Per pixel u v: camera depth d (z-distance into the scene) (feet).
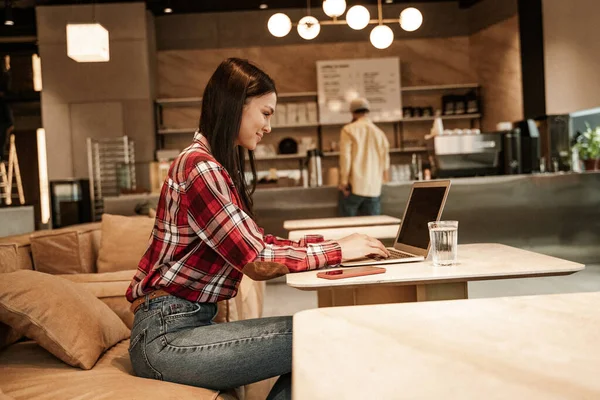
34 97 29.60
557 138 24.14
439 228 5.62
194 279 5.11
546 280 17.37
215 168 5.07
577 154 23.71
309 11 30.60
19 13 29.04
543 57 24.09
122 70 28.04
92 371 5.60
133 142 28.04
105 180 28.27
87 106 27.96
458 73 30.58
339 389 2.36
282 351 4.79
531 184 19.33
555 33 23.45
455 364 2.63
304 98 30.63
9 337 6.57
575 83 22.77
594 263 19.49
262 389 9.10
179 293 5.12
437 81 30.66
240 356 4.76
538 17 24.30
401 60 30.73
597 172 19.39
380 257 6.08
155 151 28.32
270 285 19.72
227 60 5.49
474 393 2.26
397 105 29.50
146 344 5.00
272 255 5.14
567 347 2.84
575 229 19.43
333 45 30.66
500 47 27.58
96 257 10.89
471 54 30.40
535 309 3.64
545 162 23.99
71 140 27.96
